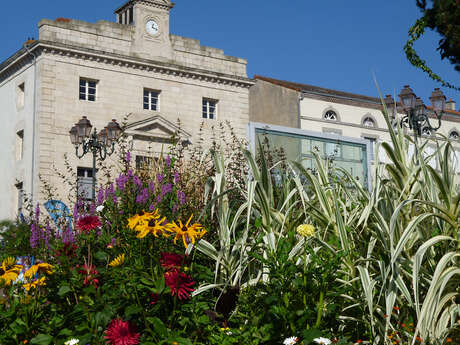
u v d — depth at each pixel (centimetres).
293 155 998
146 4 2914
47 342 365
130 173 631
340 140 1077
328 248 446
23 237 638
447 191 452
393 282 420
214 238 592
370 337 421
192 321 401
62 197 2495
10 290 401
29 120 2691
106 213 587
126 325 364
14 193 2795
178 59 2986
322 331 381
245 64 3203
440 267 414
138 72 2852
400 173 501
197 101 3009
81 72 2698
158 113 2886
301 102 3262
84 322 376
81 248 504
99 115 2722
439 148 486
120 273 399
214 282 479
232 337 400
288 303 407
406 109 1384
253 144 938
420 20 751
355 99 3425
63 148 2594
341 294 436
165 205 593
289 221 526
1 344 375
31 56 2697
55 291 417
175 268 400
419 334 412
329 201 532
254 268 519
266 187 529
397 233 459
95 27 2755
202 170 755
